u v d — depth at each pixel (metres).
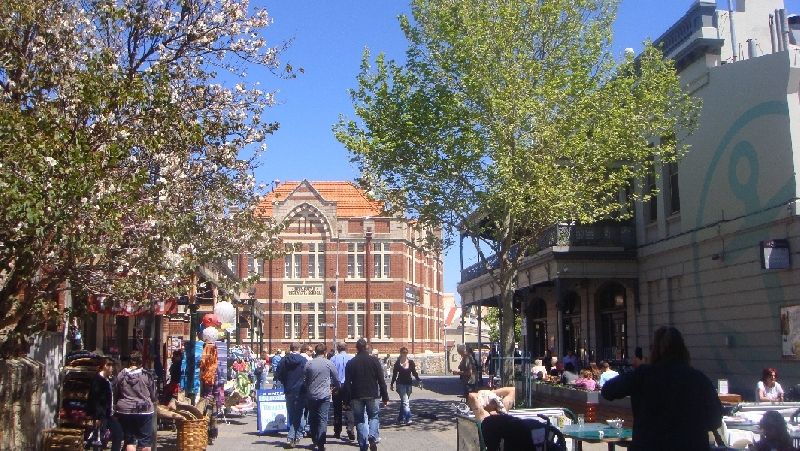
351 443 15.70
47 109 10.05
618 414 14.76
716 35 19.84
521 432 7.95
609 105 19.47
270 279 56.91
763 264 16.41
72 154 8.95
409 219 21.00
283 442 15.92
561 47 19.84
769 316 17.28
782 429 7.91
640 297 23.88
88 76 10.25
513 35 19.28
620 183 19.83
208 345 17.23
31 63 11.52
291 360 15.21
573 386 18.00
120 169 10.52
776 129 17.16
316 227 57.88
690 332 20.91
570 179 18.86
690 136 20.80
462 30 19.55
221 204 14.39
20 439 11.39
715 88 19.64
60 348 13.62
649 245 23.11
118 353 20.41
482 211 20.03
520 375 19.70
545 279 25.34
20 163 8.73
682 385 5.90
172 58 13.42
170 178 11.54
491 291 31.80
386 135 19.48
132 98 10.62
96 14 12.67
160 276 10.75
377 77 20.08
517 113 18.36
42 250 9.46
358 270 57.72
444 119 19.17
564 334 30.39
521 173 19.00
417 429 17.97
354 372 13.62
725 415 9.88
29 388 11.80
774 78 17.31
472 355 22.20
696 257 20.55
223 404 19.78
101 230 9.28
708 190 19.92
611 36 19.83
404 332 57.31
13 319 9.88
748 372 18.05
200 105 13.57
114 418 11.60
